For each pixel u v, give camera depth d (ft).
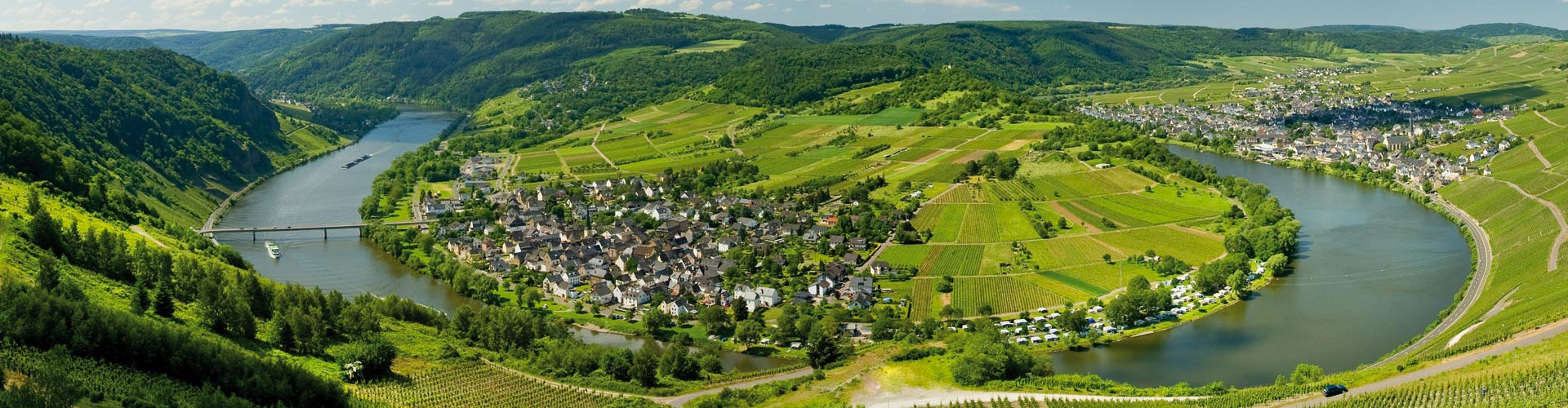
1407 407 584.81
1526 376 586.86
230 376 595.47
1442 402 583.17
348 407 613.11
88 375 558.97
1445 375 627.87
